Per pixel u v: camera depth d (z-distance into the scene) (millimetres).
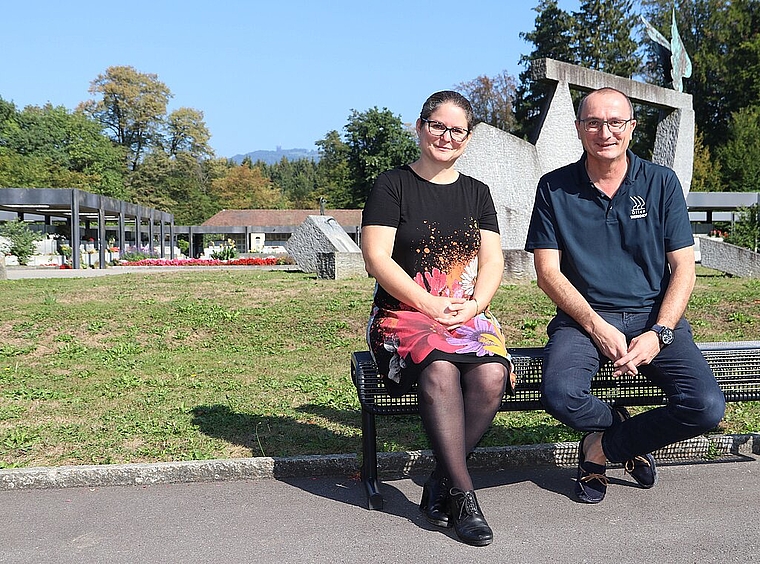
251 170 98875
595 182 3680
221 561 2883
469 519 3041
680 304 3486
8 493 3697
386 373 3369
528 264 11922
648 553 2924
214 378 6262
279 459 3957
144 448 4297
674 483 3793
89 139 78250
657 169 3650
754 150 44469
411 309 3451
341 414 5066
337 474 4000
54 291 11695
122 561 2889
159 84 90812
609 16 53719
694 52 52281
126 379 6152
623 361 3363
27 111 78500
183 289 11672
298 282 12820
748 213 19375
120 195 76938
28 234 34250
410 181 3551
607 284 3650
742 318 8570
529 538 3086
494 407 3270
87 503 3549
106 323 8695
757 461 4164
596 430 3439
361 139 63438
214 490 3736
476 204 3635
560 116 13484
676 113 16000
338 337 8055
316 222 17422
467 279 3551
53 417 5000
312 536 3129
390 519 3324
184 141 93250
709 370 3398
